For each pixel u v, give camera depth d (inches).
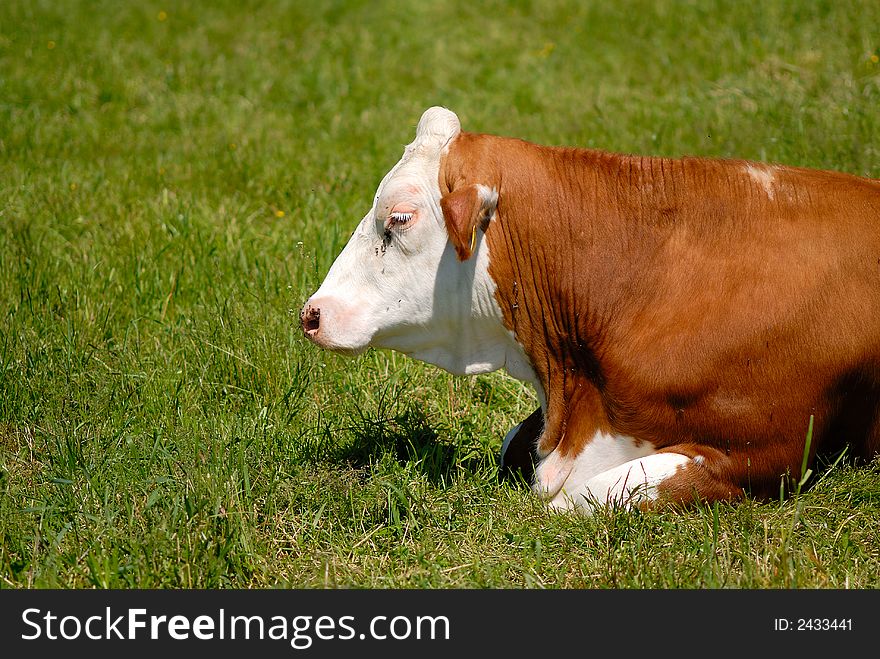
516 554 289.3
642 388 287.9
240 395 369.1
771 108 570.9
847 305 281.1
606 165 299.1
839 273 282.2
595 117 616.7
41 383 364.8
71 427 338.3
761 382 281.4
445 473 330.6
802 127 529.3
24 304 420.2
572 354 301.1
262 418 348.2
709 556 275.6
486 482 320.5
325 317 297.9
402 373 387.2
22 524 294.8
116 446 328.8
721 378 282.0
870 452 300.5
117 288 445.7
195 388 370.9
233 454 318.3
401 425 353.1
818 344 280.1
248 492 300.0
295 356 384.2
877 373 286.4
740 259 285.0
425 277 295.7
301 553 290.5
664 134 570.6
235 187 554.9
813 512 290.4
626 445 296.8
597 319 293.3
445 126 293.3
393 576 280.4
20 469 329.1
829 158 489.7
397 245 292.7
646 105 628.4
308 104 684.7
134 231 495.5
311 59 762.8
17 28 810.8
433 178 291.1
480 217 286.5
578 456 303.4
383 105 682.8
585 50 762.8
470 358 313.4
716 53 705.0
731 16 761.6
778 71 641.6
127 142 618.8
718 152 537.3
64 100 682.8
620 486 291.6
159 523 288.2
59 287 434.9
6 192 528.1
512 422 367.2
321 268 445.7
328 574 280.4
